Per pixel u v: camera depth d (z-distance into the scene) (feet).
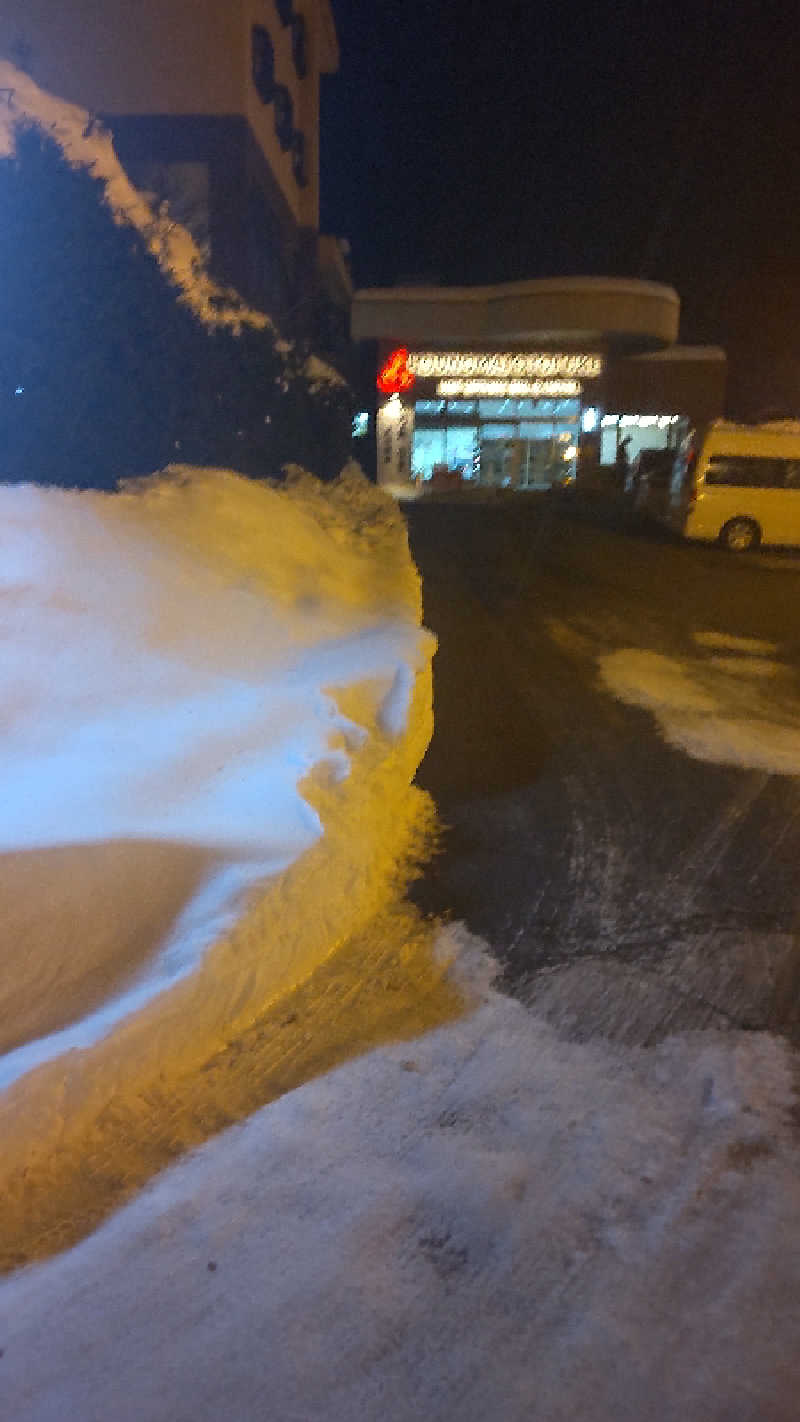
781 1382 8.21
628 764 23.00
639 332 102.68
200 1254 9.35
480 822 19.48
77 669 19.65
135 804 16.38
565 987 13.92
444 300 105.81
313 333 88.43
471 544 60.34
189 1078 11.85
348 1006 13.37
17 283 24.75
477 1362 8.34
